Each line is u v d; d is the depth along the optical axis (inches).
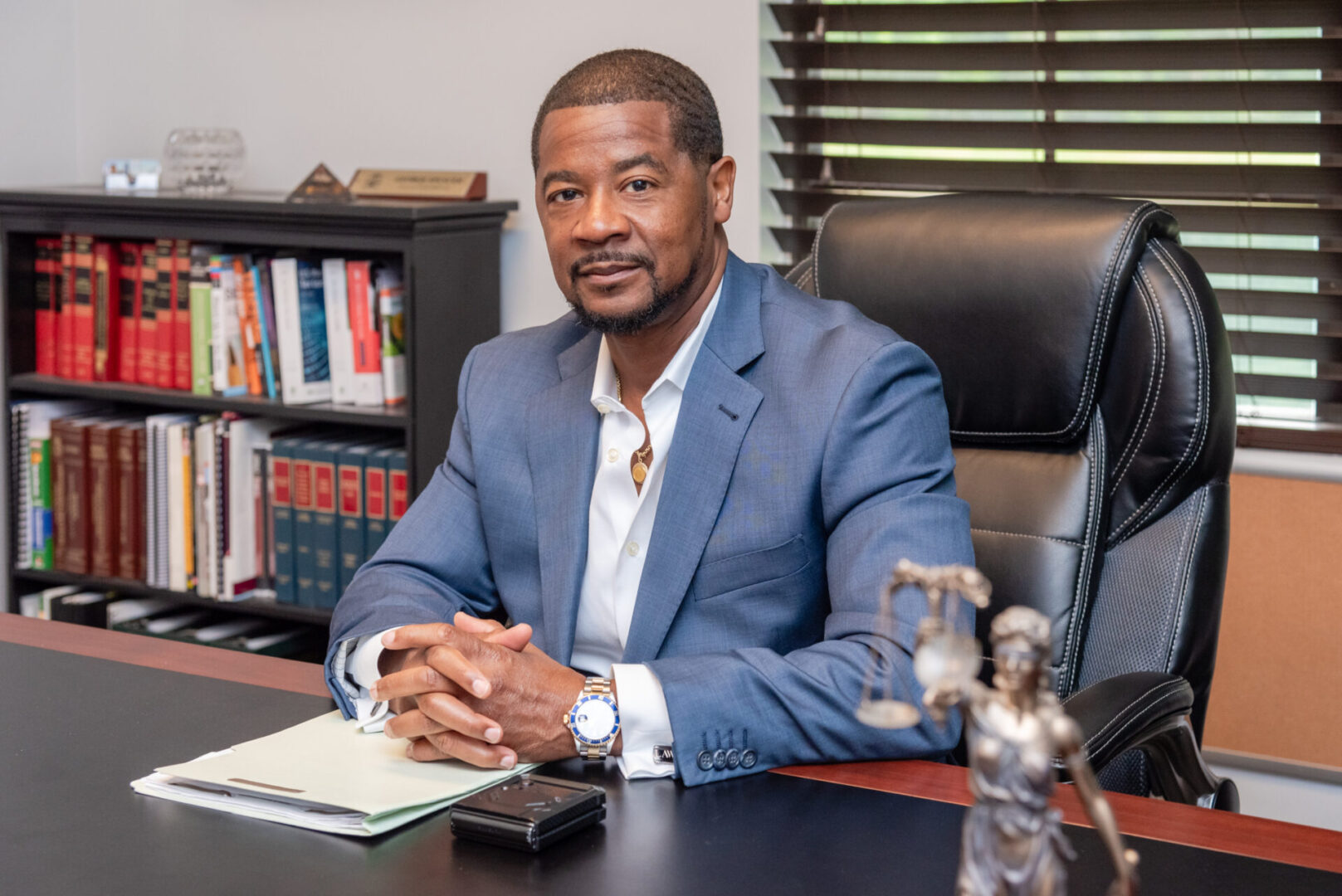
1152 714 48.0
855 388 49.7
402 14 103.7
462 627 45.3
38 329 109.0
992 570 57.0
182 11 112.1
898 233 61.4
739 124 94.3
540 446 54.8
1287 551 83.4
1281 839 33.7
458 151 103.3
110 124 116.7
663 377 52.2
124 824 34.6
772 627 49.9
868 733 40.1
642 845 33.5
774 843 33.6
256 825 34.7
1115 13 85.1
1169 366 55.6
